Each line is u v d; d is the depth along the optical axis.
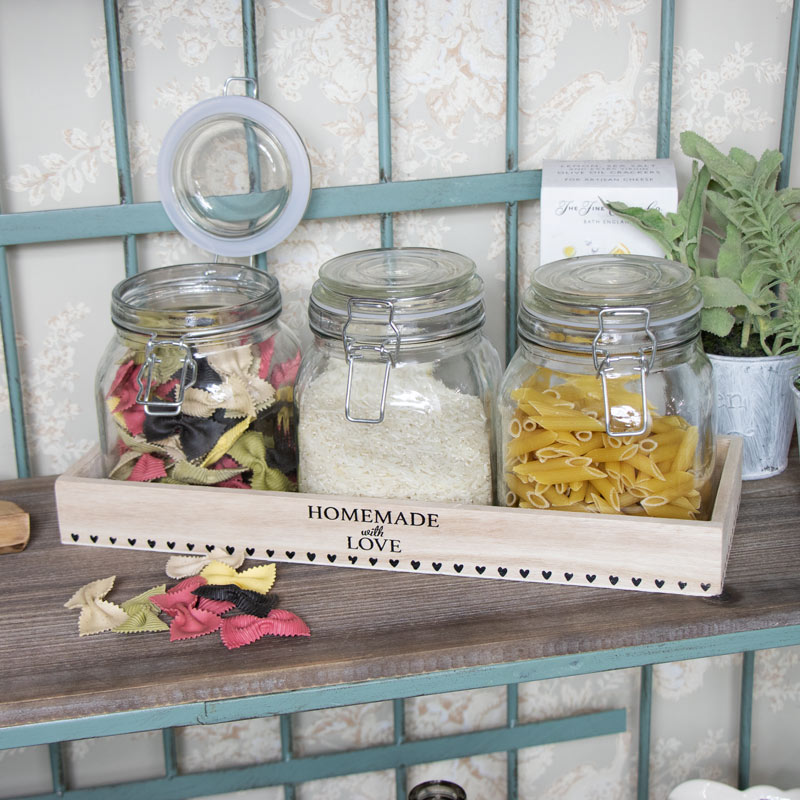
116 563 0.73
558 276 0.70
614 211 0.78
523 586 0.68
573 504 0.68
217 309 0.71
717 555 0.64
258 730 1.08
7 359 0.86
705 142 0.79
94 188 0.84
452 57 0.84
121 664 0.62
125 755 1.07
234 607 0.67
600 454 0.66
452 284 0.68
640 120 0.88
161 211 0.83
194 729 1.06
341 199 0.84
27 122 0.81
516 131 0.84
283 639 0.64
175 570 0.71
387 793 1.14
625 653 0.63
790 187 0.90
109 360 0.75
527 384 0.69
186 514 0.72
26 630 0.66
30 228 0.82
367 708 1.09
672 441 0.66
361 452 0.70
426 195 0.85
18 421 0.88
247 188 0.80
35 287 0.86
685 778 1.17
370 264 0.74
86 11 0.79
